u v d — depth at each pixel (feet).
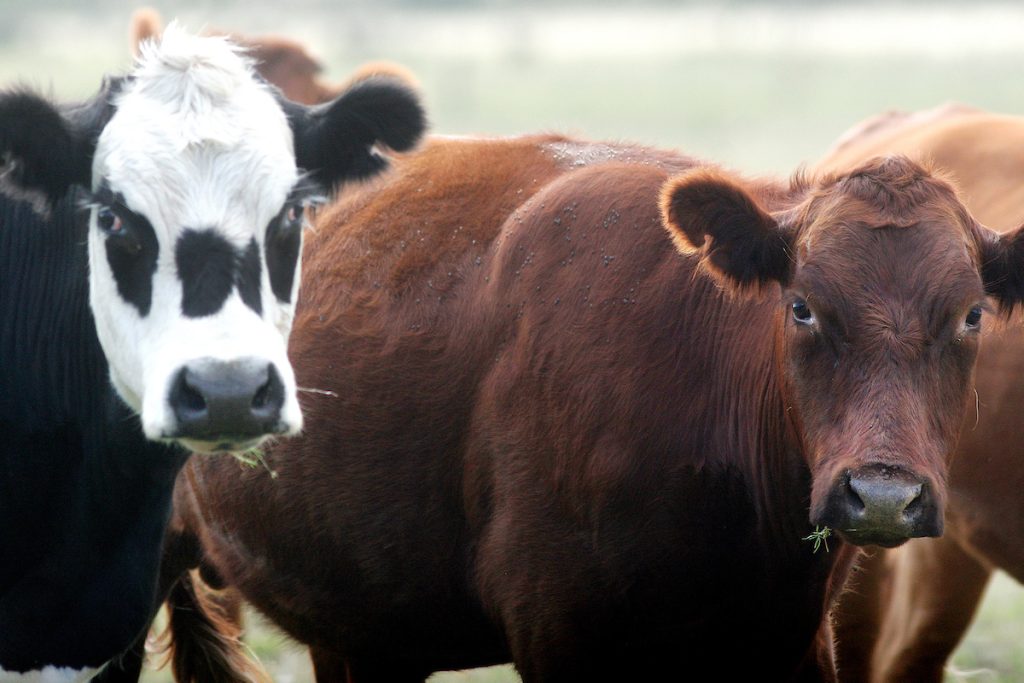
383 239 36.78
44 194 28.60
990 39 301.43
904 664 46.70
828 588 32.71
